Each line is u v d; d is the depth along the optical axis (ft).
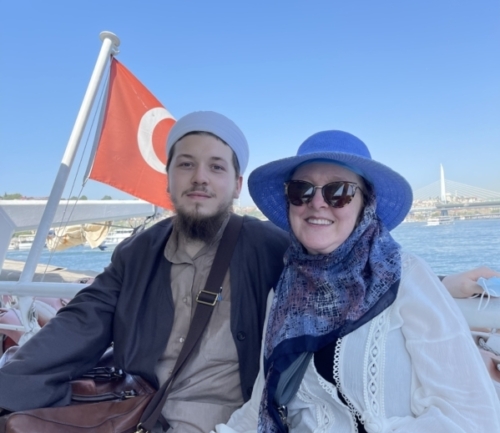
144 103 7.66
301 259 2.74
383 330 2.29
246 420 2.78
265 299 3.20
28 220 6.17
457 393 2.04
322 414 2.46
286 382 2.52
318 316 2.50
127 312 3.24
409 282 2.34
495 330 3.00
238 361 3.09
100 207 8.12
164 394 2.88
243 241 3.35
